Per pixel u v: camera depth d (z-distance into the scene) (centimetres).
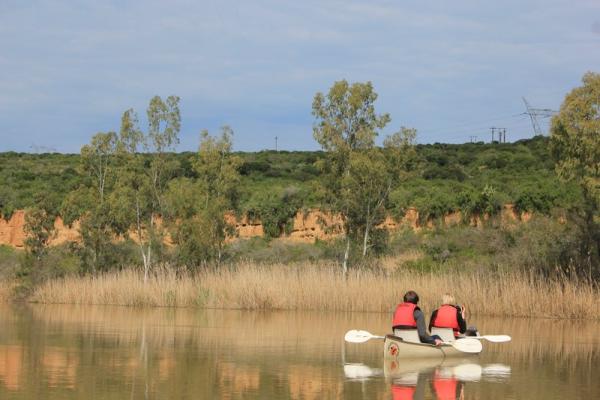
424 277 3070
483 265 3509
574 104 2711
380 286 3038
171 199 3700
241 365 1602
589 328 2439
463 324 1861
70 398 1235
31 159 8706
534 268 3138
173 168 3866
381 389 1348
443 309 1834
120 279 3509
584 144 2702
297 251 4869
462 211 5503
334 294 3072
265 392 1306
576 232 3155
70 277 3806
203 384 1376
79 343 1955
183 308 3259
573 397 1299
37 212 4084
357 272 3231
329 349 1867
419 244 4797
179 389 1325
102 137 3975
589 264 2903
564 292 2828
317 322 2569
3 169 7875
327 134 3306
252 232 5812
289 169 7825
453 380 1451
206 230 3650
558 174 2800
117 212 3766
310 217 5756
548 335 2230
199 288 3325
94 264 3906
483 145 8806
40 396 1250
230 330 2289
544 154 7412
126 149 3791
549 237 3341
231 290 3244
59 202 5884
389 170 3353
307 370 1545
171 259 3812
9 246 5919
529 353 1850
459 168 7006
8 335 2138
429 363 1666
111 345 1917
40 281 3869
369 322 2575
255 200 5947
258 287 3167
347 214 3344
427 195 5694
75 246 4066
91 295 3541
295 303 3117
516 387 1386
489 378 1482
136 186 3781
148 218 3806
